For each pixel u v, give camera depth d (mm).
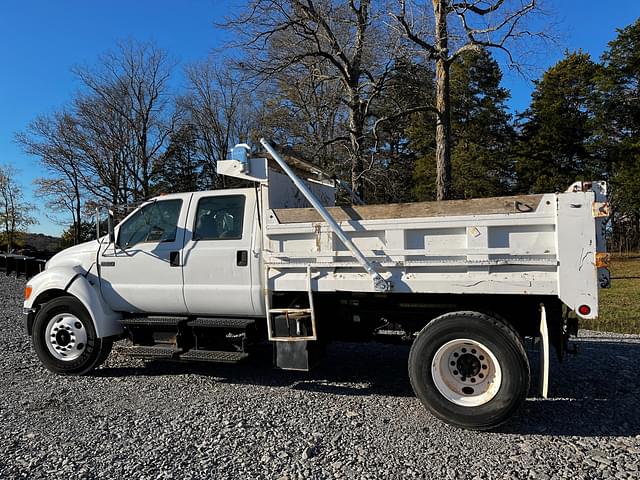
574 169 34812
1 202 57719
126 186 41781
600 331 9438
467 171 32094
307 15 17109
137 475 3582
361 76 19641
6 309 12578
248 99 28531
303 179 6469
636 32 32594
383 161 22359
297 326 5234
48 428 4477
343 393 5527
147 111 40625
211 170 39781
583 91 34438
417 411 4914
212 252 5742
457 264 4594
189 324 5793
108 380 6082
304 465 3734
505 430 4410
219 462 3785
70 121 40094
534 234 4410
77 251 6539
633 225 43469
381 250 4840
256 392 5566
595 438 4199
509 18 12203
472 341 4434
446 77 13227
